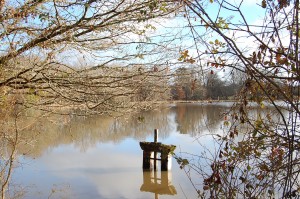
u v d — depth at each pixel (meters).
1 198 6.54
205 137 11.93
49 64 6.55
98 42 6.75
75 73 6.57
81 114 7.32
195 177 11.88
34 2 5.90
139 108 7.47
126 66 6.71
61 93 6.57
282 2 2.77
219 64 3.21
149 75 6.57
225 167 3.52
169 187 12.26
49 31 6.11
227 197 3.44
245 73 3.15
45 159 15.65
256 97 3.18
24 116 7.54
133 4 6.15
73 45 6.52
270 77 2.89
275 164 3.23
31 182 11.77
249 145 3.41
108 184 12.78
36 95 6.66
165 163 14.49
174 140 20.44
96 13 6.18
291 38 2.77
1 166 6.92
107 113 7.29
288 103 2.94
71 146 19.23
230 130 3.67
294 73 2.79
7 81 6.30
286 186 3.00
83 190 11.94
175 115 33.38
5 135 6.89
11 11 5.68
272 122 3.29
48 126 15.57
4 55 6.31
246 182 3.45
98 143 20.77
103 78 6.73
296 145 2.98
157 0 4.77
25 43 6.14
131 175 14.23
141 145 15.27
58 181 12.55
